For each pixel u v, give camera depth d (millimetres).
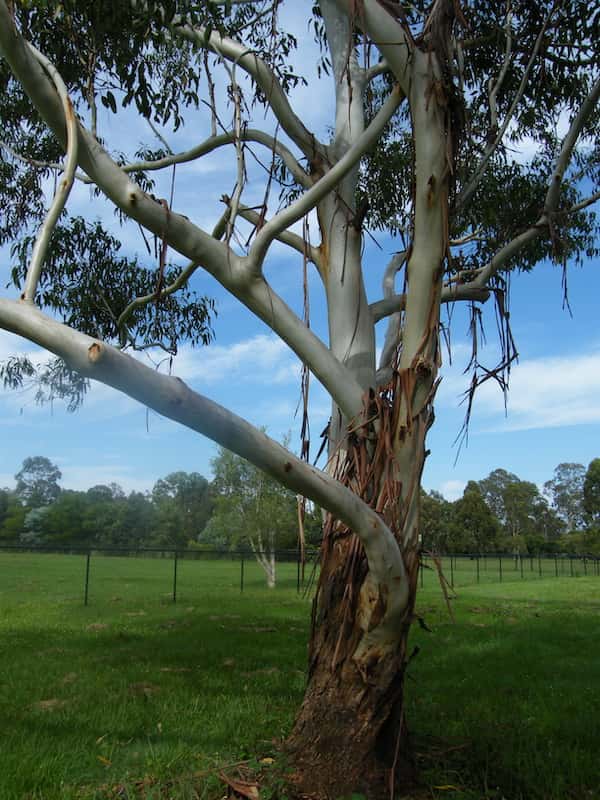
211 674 7148
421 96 3990
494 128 5387
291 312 3852
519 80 6496
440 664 8070
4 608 14109
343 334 4598
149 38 5219
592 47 6160
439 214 4047
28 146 7562
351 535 3947
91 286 7875
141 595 17875
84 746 4566
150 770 4121
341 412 4398
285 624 11633
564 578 29984
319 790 3658
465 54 6309
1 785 3828
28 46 3172
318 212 4828
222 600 16250
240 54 4930
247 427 2832
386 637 3713
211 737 4809
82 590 19906
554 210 5340
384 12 3957
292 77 6840
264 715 5426
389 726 3824
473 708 5867
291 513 23031
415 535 3879
